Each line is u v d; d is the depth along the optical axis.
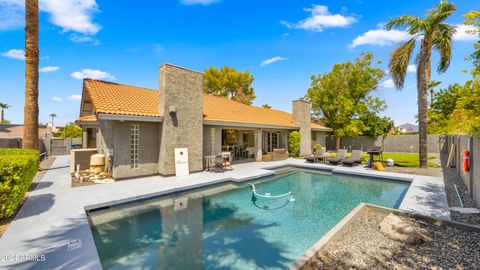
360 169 14.10
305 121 23.47
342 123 29.66
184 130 12.50
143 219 7.04
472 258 4.08
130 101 12.84
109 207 7.47
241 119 17.36
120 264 4.58
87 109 18.50
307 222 6.84
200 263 4.62
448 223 5.48
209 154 14.91
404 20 12.95
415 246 4.59
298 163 17.05
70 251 4.24
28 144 11.56
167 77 11.72
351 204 8.55
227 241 5.63
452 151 14.94
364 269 3.81
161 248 5.28
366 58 28.70
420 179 10.89
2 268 3.68
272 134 22.30
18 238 4.74
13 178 5.62
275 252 5.10
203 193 9.98
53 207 6.73
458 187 9.58
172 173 11.93
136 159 11.44
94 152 13.84
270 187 11.23
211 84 41.38
